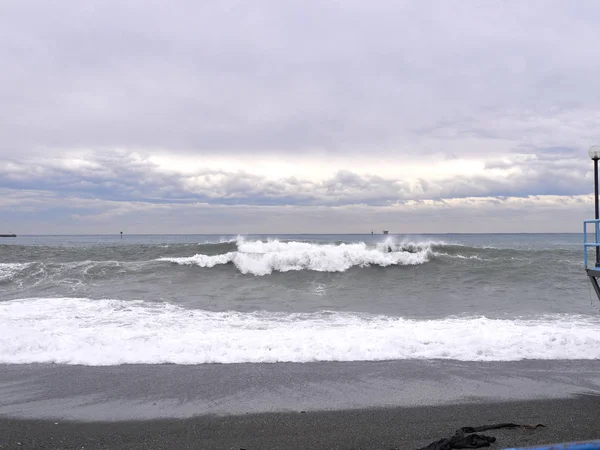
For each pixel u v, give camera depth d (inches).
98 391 242.5
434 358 302.2
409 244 832.9
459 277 653.9
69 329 363.6
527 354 308.0
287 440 184.1
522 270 681.0
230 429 195.6
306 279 646.5
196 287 592.1
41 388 246.5
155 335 350.6
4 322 382.6
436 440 183.0
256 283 620.4
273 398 233.0
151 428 197.0
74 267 665.0
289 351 312.0
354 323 401.1
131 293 549.3
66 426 199.2
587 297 535.5
